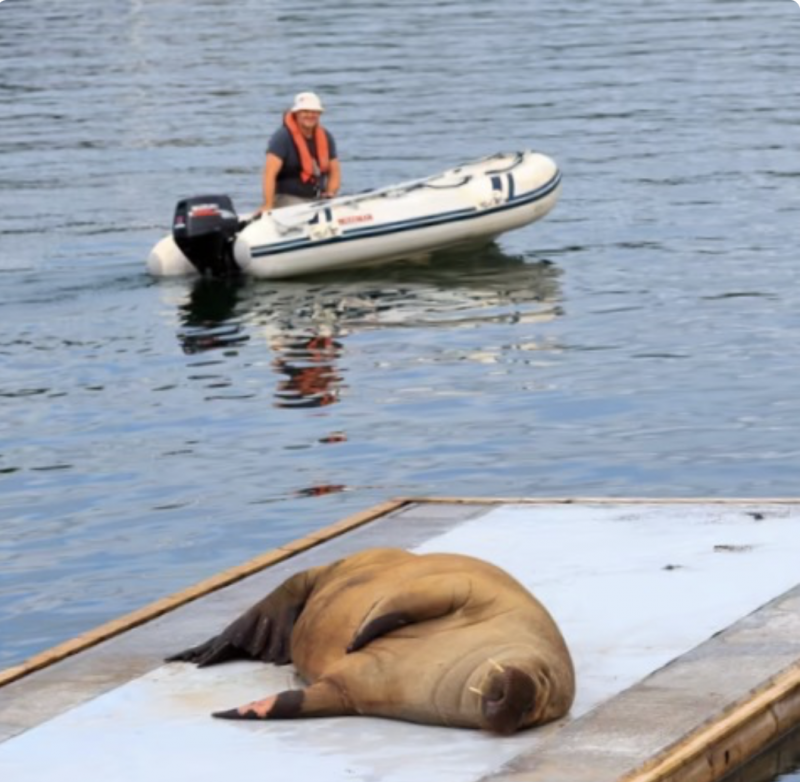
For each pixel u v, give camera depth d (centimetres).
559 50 5697
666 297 2675
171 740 986
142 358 2420
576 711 994
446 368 2306
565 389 2167
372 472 1850
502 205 3069
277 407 2136
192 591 1262
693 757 933
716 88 4881
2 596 1512
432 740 958
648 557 1273
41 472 1891
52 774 952
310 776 923
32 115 4753
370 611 1017
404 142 4147
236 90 5075
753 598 1169
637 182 3628
